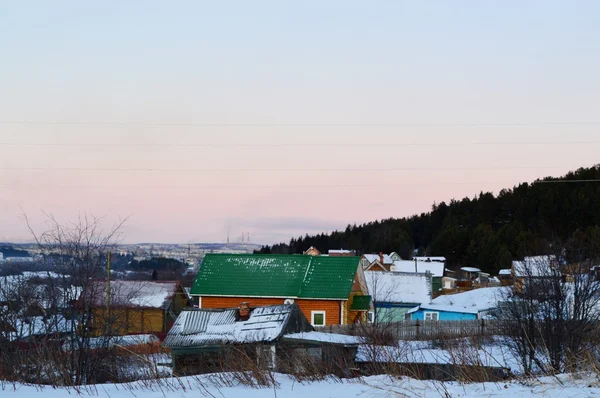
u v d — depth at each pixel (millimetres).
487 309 41344
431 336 27688
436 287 70938
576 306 16922
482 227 106375
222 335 21562
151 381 11070
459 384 9586
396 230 127188
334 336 19953
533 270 22328
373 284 46156
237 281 43594
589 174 119500
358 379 10328
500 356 15227
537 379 9117
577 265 19953
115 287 19953
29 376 12883
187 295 47375
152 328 39219
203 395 9406
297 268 43531
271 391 9594
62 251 17625
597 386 8273
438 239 113000
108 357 15953
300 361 11852
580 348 14359
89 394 9797
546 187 114750
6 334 17516
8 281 18641
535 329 15523
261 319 22094
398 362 11695
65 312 17031
